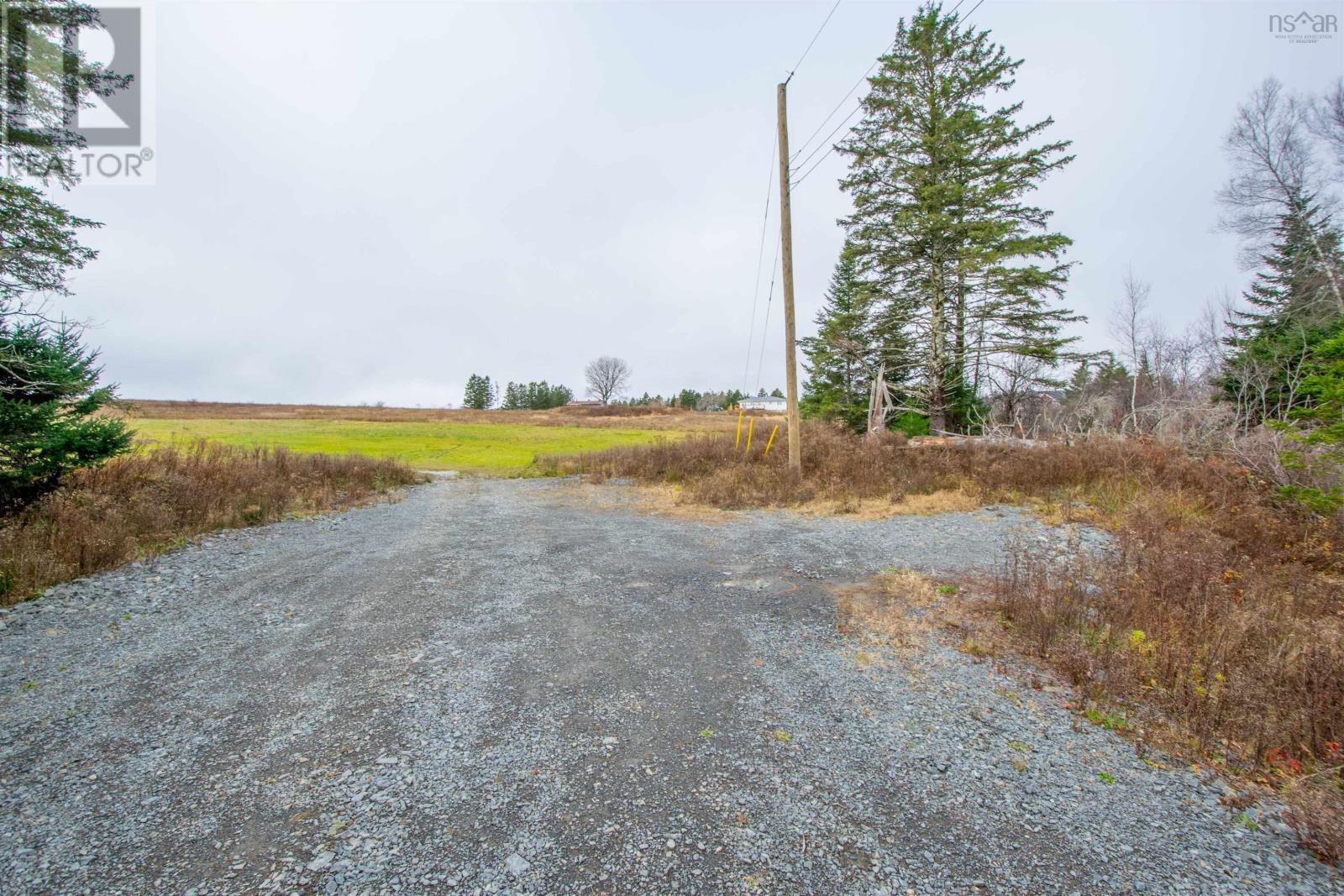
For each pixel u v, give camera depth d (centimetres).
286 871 212
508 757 286
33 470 735
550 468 1822
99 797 254
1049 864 215
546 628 464
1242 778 268
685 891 203
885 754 288
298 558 712
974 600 518
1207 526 730
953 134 1717
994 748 293
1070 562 605
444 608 516
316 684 367
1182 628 410
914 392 1991
